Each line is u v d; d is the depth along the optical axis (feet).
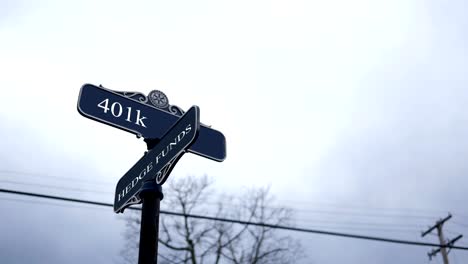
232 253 63.98
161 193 12.24
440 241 96.02
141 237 11.62
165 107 13.96
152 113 13.67
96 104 13.04
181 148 11.69
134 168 13.23
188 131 11.68
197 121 11.53
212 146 13.66
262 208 67.51
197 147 13.35
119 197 13.17
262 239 65.26
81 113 12.72
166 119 13.78
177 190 67.51
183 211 65.82
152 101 13.84
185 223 64.64
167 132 12.59
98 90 13.28
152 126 13.47
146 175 12.57
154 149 12.79
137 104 13.61
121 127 13.05
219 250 63.62
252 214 66.95
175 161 11.83
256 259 63.67
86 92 13.08
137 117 13.41
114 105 13.28
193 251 62.59
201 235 64.18
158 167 12.28
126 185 13.14
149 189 12.13
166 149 12.28
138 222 62.75
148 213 11.91
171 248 63.26
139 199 12.35
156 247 11.53
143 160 13.01
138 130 13.23
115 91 13.52
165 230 64.49
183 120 12.03
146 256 11.32
